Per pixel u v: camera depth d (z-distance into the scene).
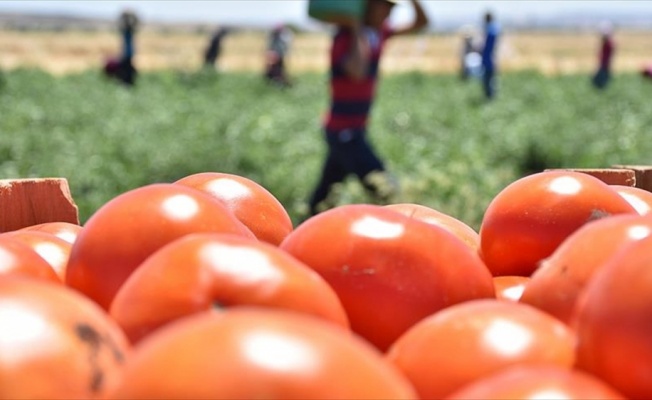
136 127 21.30
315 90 37.44
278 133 20.45
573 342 1.48
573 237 1.75
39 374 1.22
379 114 24.55
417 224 1.79
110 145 17.27
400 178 13.39
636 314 1.34
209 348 1.07
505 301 1.77
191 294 1.45
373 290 1.70
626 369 1.35
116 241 1.79
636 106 29.06
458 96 33.25
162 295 1.46
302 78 45.78
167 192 1.87
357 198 9.09
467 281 1.75
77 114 24.38
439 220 2.43
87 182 13.12
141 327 1.46
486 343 1.44
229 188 2.29
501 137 18.58
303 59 92.06
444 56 107.06
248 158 15.38
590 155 15.65
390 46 105.00
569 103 30.66
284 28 38.50
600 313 1.39
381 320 1.70
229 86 37.72
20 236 2.22
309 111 26.41
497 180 11.80
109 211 1.85
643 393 1.34
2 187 2.84
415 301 1.70
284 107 28.38
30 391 1.21
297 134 20.39
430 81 42.94
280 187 12.97
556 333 1.48
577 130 20.75
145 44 125.38
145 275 1.51
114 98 30.38
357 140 8.91
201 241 1.52
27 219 2.88
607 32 38.75
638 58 101.94
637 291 1.36
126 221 1.81
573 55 108.62
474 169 12.47
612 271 1.41
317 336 1.12
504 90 36.75
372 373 1.12
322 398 1.06
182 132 20.39
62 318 1.29
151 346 1.12
